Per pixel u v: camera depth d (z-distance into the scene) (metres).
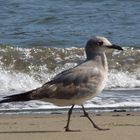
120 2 30.92
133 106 13.82
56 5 29.66
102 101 14.31
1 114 12.88
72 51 19.89
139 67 19.12
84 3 30.42
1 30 24.86
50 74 18.45
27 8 28.86
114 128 10.91
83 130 10.71
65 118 12.32
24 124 11.53
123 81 17.91
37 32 24.52
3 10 28.48
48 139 9.80
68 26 26.00
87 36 23.91
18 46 21.67
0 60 18.89
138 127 11.02
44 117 12.46
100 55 10.98
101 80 10.88
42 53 19.58
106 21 27.16
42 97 10.56
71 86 10.69
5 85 17.14
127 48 20.50
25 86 17.33
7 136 10.08
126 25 26.45
